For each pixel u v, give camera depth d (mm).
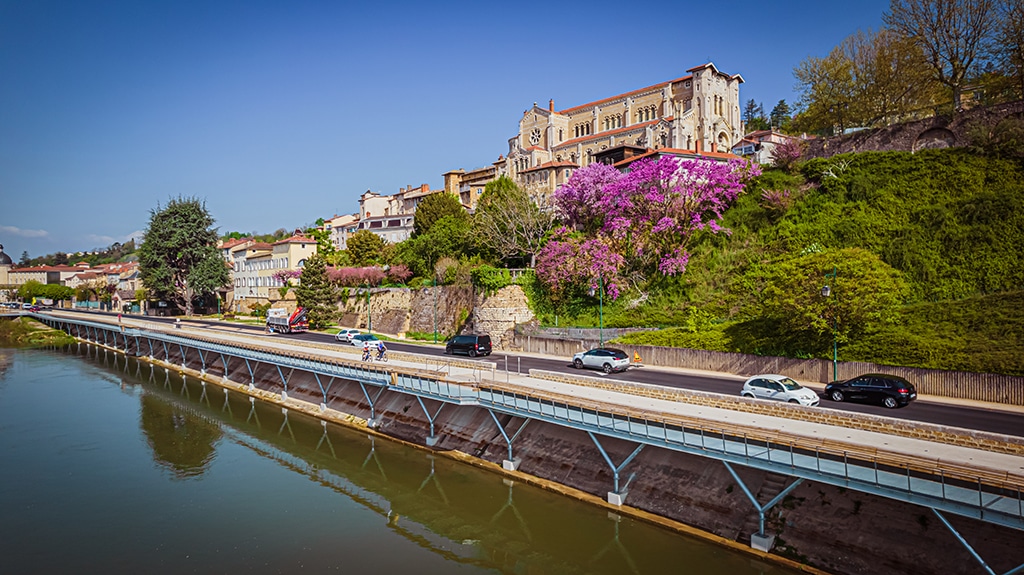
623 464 26969
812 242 51625
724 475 25250
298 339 69625
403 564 24859
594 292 57281
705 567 22172
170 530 28547
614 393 32938
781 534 22438
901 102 68500
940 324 37906
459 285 68625
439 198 92125
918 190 51625
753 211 58094
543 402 30141
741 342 43938
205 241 113438
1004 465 19328
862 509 21250
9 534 28375
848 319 38062
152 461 39031
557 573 23578
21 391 62812
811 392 31000
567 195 66688
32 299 169250
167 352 82125
